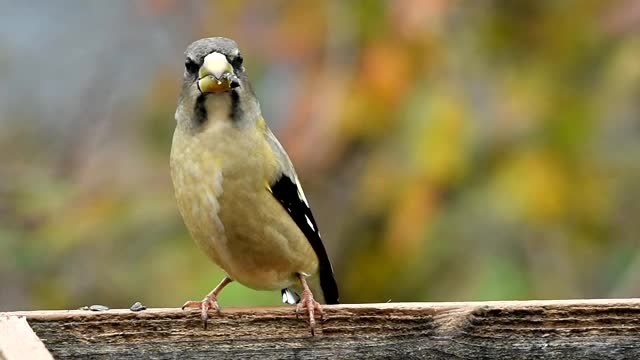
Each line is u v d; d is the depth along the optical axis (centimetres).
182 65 1282
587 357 738
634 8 1159
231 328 735
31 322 709
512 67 1183
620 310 739
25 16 1477
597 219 1176
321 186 1194
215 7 1203
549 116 1166
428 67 1130
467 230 1162
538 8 1183
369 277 1194
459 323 738
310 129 1144
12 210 1226
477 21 1180
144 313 726
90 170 1250
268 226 820
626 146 1217
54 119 1398
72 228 1209
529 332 738
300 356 738
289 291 907
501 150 1163
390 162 1132
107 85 1375
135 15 1330
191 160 813
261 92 1218
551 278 1169
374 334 740
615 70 1160
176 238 1216
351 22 1144
